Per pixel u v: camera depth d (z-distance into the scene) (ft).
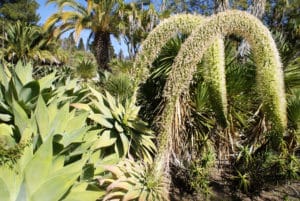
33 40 58.70
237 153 16.71
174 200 13.76
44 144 6.45
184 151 14.57
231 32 7.50
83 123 9.02
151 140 12.32
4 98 9.48
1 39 61.11
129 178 8.48
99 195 7.21
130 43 57.16
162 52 13.84
